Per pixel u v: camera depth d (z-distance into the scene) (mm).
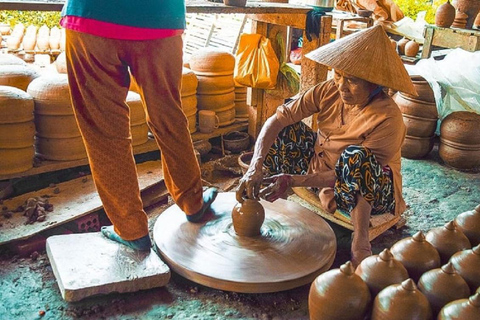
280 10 3574
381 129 2598
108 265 2490
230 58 4121
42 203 2945
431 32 5406
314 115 4043
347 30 5992
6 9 2486
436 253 2191
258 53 4035
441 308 1903
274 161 3051
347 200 2631
